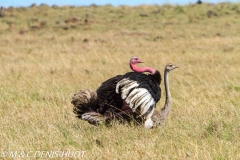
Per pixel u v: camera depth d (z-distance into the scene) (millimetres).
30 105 30016
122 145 21328
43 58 57938
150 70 24172
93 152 20297
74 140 22188
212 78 41031
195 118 25844
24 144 21312
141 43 69375
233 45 64812
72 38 75000
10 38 76562
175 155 19719
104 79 41469
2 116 26938
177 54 58312
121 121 23906
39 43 72562
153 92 23719
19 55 60812
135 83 23406
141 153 20156
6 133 22812
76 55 59375
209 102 30062
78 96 23906
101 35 77250
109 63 53594
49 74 44719
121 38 74438
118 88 23391
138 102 23250
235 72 44594
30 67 49219
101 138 22203
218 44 65938
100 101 24094
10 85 37938
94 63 53562
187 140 21766
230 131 23375
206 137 22734
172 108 29000
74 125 25016
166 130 23578
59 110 28250
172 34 76062
